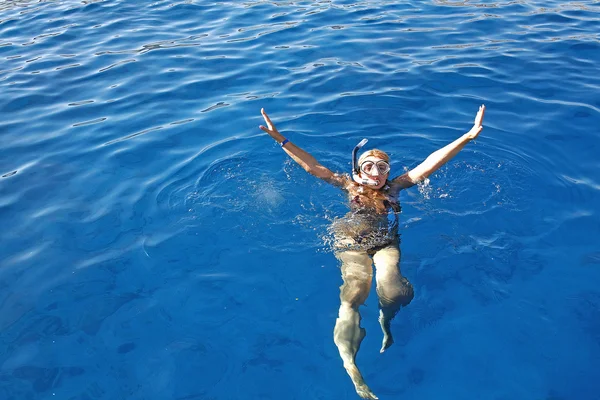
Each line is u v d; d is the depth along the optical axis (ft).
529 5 34.32
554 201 16.53
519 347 11.84
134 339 12.30
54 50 29.22
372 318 12.90
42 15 34.91
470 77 24.80
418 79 24.75
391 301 12.91
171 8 35.47
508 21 31.50
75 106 23.26
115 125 21.68
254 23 32.37
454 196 16.92
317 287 13.60
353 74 25.34
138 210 16.60
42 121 22.16
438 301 13.06
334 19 32.55
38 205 17.01
